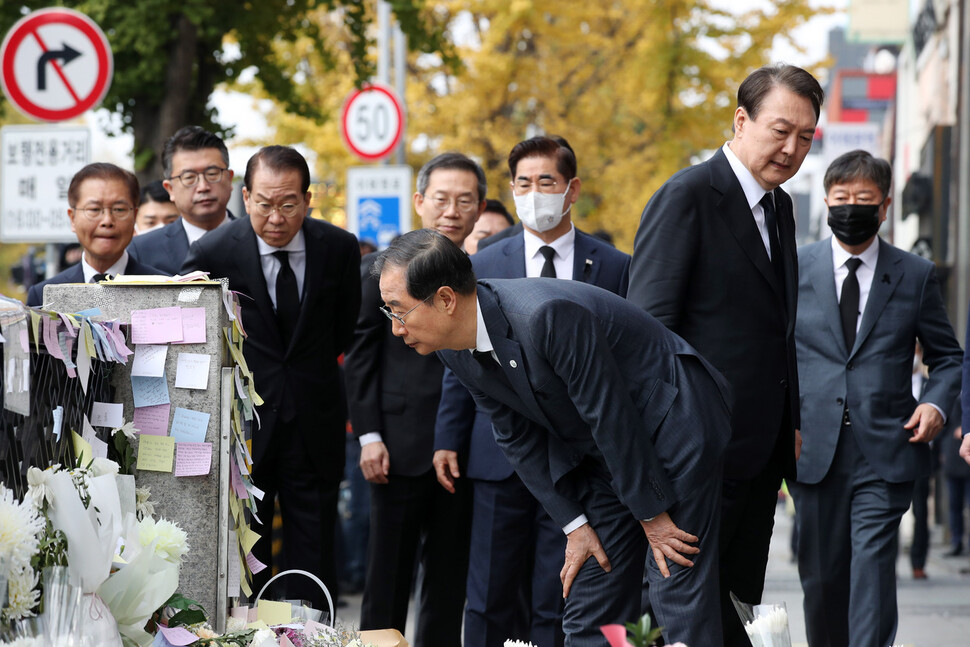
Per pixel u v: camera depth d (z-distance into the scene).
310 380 8.84
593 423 6.11
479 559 8.88
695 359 6.43
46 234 12.84
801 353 9.78
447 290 6.05
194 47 18.61
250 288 8.72
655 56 31.39
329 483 9.00
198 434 6.47
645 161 34.94
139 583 5.45
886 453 9.38
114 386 6.50
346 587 15.43
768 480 7.91
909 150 47.91
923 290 9.69
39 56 12.70
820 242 9.98
